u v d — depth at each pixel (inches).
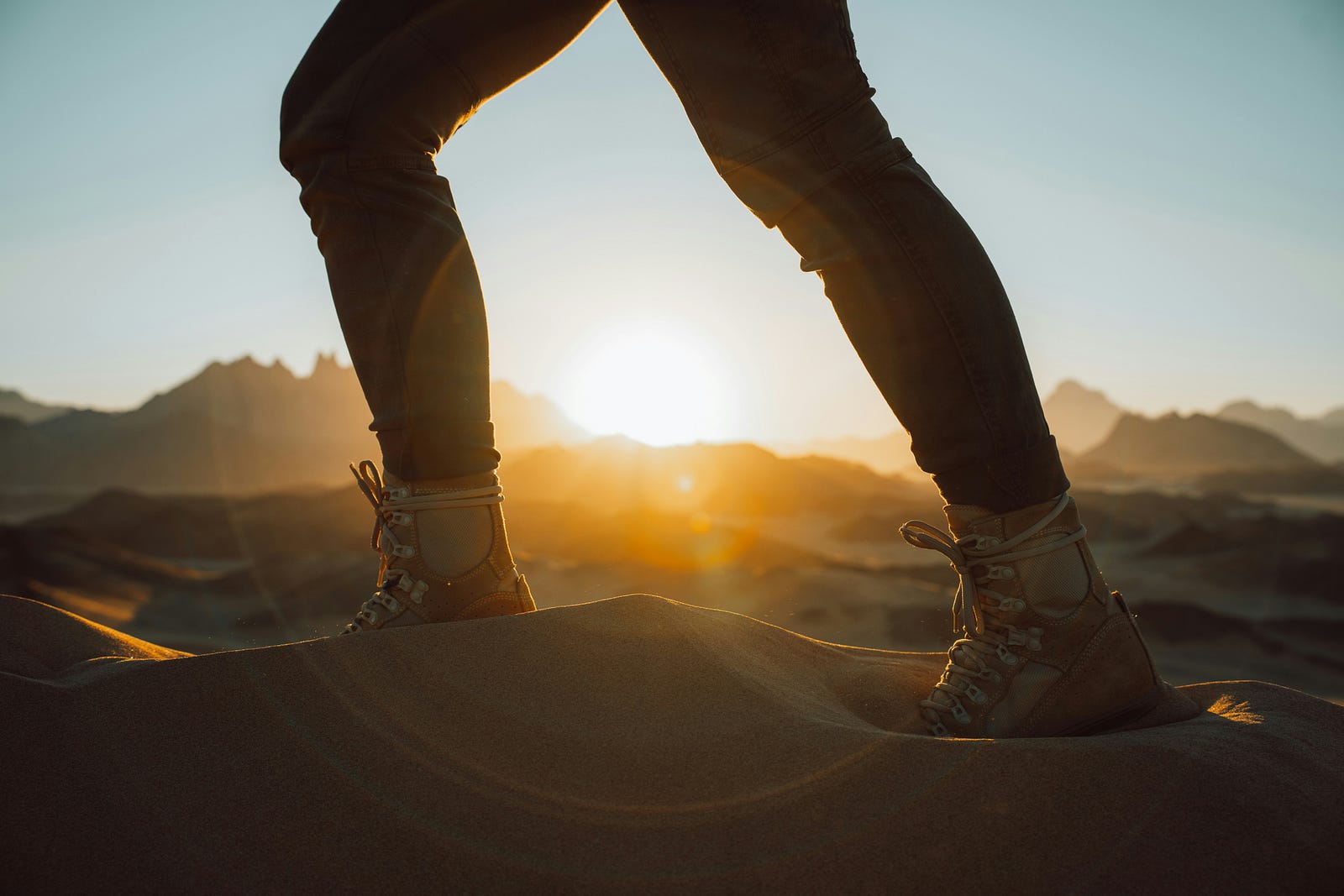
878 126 34.5
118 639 41.1
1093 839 25.1
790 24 33.2
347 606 1131.9
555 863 24.5
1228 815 25.6
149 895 24.2
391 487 37.0
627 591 1164.5
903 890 24.0
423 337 35.5
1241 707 37.2
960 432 34.2
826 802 26.2
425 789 26.6
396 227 35.7
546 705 29.8
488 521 37.1
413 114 36.2
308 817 25.9
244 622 1065.5
